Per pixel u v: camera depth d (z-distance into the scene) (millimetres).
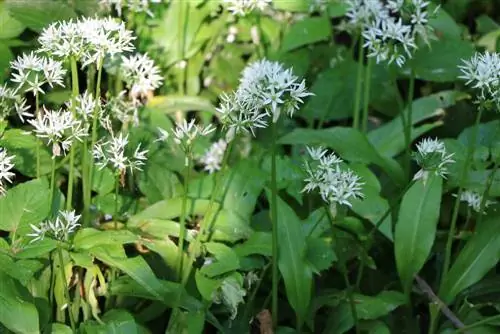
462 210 3627
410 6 3455
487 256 3113
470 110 4219
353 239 3295
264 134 4047
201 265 3158
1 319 2574
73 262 2941
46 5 3770
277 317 3123
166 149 3666
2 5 3754
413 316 3336
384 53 3430
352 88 4277
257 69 2682
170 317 2920
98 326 2797
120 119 3449
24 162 3273
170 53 4164
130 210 3359
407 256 3168
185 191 3010
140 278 2807
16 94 3299
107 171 3307
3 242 2809
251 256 3137
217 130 4207
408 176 3693
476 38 4684
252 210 3342
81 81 3873
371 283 3434
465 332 2996
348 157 3506
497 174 3330
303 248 3039
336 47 4441
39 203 2920
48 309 2869
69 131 3188
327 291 3221
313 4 4098
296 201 3582
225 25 4305
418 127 3896
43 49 2906
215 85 4379
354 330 3188
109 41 2902
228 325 3031
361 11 3787
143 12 4059
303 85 2654
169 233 3145
